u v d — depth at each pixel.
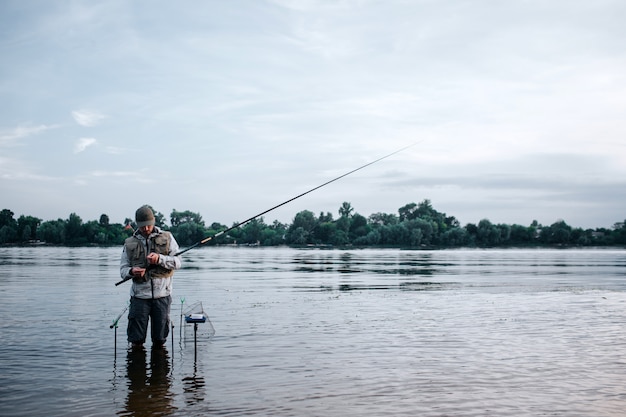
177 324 12.35
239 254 103.81
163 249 9.69
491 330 11.95
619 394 7.03
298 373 8.03
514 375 7.97
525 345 10.23
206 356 9.16
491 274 34.50
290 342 10.45
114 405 6.45
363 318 13.82
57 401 6.62
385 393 7.02
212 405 6.46
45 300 17.67
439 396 6.90
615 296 19.77
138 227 9.62
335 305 16.70
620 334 11.47
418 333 11.52
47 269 38.34
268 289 22.53
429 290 22.16
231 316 14.16
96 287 22.75
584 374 8.05
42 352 9.42
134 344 9.73
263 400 6.68
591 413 6.28
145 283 9.58
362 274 34.00
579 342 10.55
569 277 31.55
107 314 14.32
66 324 12.59
